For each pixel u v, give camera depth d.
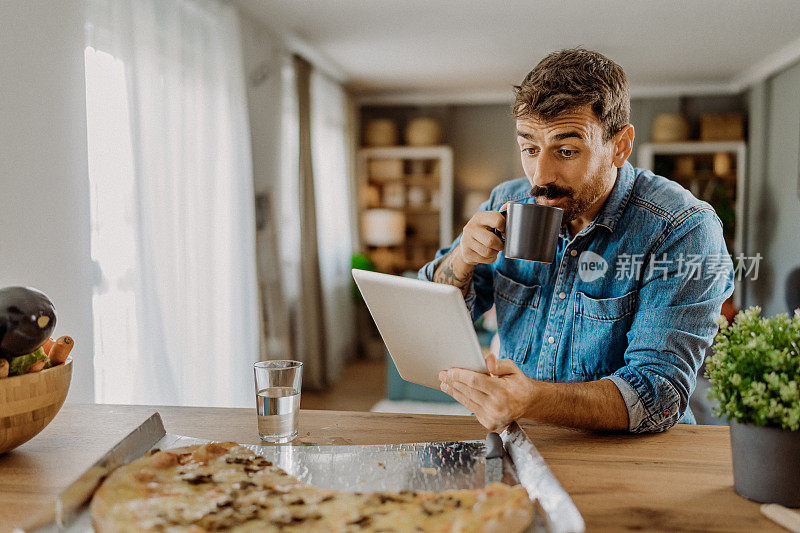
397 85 5.44
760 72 4.68
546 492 0.69
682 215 1.16
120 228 2.22
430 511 0.68
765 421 0.73
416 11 3.43
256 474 0.80
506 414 0.91
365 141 6.02
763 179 4.73
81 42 1.90
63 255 1.82
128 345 2.27
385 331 1.05
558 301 1.30
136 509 0.68
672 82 5.25
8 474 0.87
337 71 4.86
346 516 0.67
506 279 1.39
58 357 0.98
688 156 5.41
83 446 0.98
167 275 2.51
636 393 1.00
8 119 1.61
